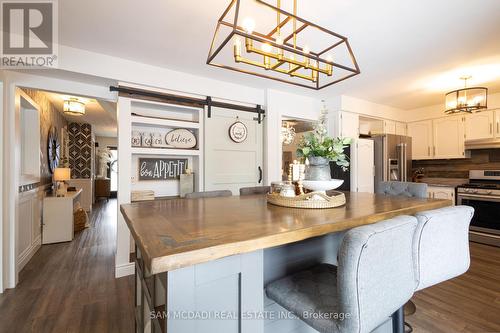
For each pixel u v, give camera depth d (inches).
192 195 84.2
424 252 44.7
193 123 124.3
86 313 74.9
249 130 139.6
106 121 246.4
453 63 105.8
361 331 32.6
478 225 140.9
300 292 43.1
